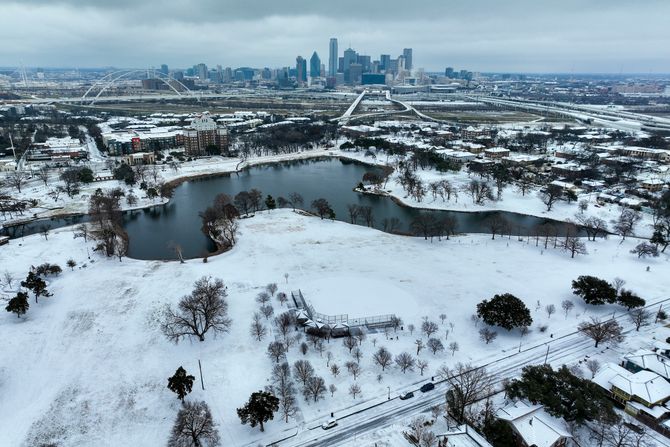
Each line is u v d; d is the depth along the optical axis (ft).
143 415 379.35
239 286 592.60
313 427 363.97
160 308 537.65
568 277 620.08
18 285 595.06
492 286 595.06
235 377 421.59
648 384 381.60
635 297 524.11
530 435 334.03
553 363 440.04
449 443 324.19
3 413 382.22
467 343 473.26
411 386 410.11
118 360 447.42
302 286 592.60
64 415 379.55
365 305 543.80
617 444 334.85
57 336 485.56
